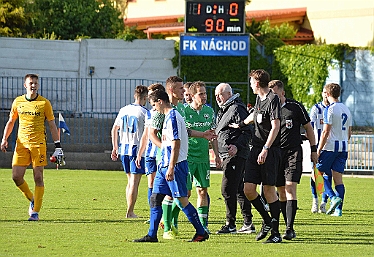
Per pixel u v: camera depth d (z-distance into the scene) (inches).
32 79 1189.1
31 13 3435.0
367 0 3740.2
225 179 1071.0
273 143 964.6
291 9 4018.2
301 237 1016.9
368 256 834.2
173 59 3211.1
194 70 3198.8
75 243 921.5
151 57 3213.6
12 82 2920.8
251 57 3223.4
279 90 1016.9
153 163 1141.1
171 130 917.8
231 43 3078.2
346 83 3149.6
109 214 1269.7
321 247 914.1
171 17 4227.4
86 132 2733.8
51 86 3088.1
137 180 1231.5
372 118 3122.5
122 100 3176.7
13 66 3102.9
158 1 4416.8
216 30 3075.8
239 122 1064.8
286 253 856.3
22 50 3117.6
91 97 2908.5
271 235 963.3
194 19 3088.1
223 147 1071.0
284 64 3228.3
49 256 814.5
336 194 1302.9
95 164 2576.3
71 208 1353.3
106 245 906.7
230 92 1087.0
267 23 3521.2
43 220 1170.0
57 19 3617.1
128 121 1242.0
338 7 3846.0
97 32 3690.9
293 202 989.8
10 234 998.4
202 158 1070.4
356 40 3769.7
